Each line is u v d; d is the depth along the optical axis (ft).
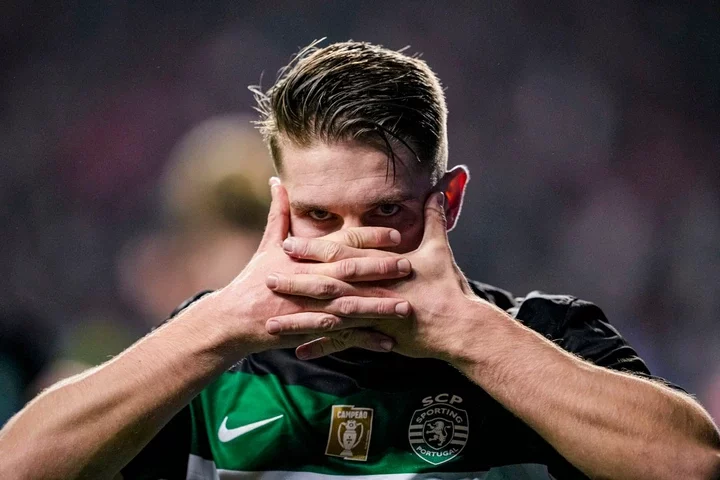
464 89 147.54
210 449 29.71
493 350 26.48
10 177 139.85
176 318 27.63
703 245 134.62
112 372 26.66
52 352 67.21
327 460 28.91
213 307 27.09
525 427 28.89
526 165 143.13
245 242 41.01
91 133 144.56
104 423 26.04
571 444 25.64
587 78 146.82
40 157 141.90
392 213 27.55
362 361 29.71
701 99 145.48
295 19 150.30
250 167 41.27
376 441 28.94
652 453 25.21
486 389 26.50
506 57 148.25
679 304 128.26
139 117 146.00
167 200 47.26
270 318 26.58
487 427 28.94
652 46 146.72
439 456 28.60
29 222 136.36
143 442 26.48
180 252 42.37
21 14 146.72
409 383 29.53
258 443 29.30
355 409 29.25
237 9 150.51
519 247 134.62
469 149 144.97
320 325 26.32
